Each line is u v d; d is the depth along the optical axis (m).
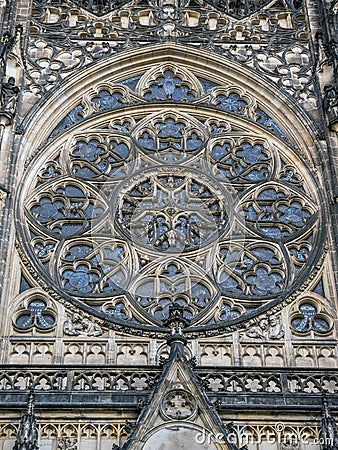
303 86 76.75
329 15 79.62
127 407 55.75
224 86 77.50
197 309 64.38
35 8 81.06
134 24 80.50
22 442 52.62
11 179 67.94
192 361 57.62
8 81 72.81
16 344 62.09
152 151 72.81
